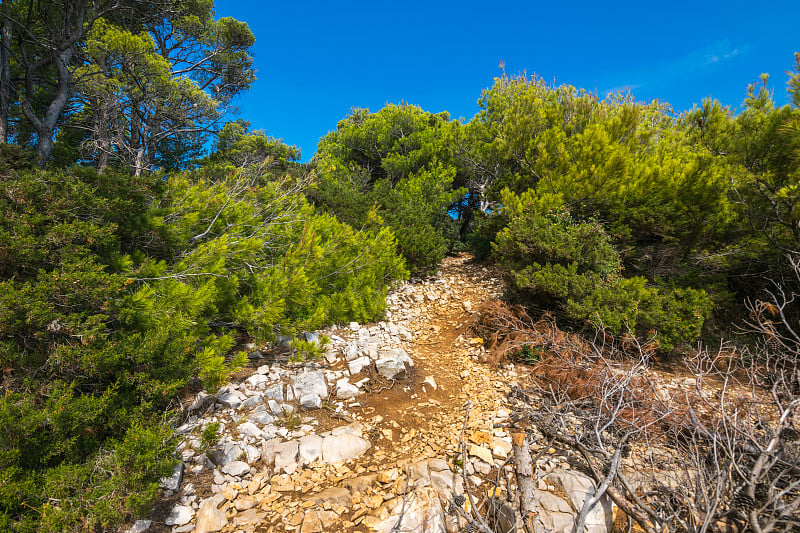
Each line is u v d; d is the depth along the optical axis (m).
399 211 12.59
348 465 3.37
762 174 6.36
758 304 5.81
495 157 13.02
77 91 11.59
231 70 18.67
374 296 7.65
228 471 3.14
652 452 3.40
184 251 4.98
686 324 5.66
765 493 2.53
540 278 6.52
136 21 15.20
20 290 2.90
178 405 3.81
